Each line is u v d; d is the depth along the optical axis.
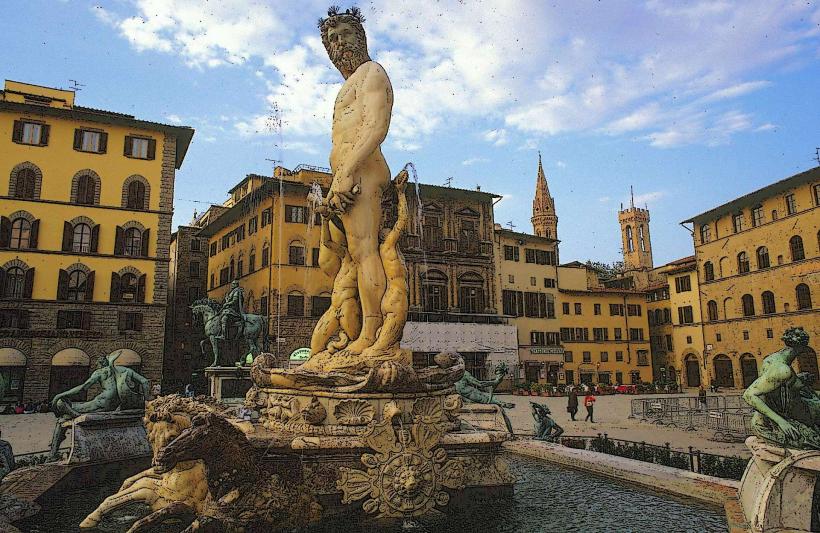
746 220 57.53
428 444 6.91
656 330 71.12
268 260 47.19
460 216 57.81
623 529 6.29
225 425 5.88
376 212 8.61
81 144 43.06
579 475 8.95
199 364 61.47
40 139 41.94
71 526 6.81
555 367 62.78
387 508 6.49
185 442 5.54
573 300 67.69
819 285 49.53
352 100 8.94
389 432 6.73
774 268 53.97
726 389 59.59
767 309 54.81
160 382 42.53
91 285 41.72
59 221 41.78
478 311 57.16
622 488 8.08
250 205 52.03
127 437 10.62
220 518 5.70
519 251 63.34
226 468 5.86
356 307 8.71
